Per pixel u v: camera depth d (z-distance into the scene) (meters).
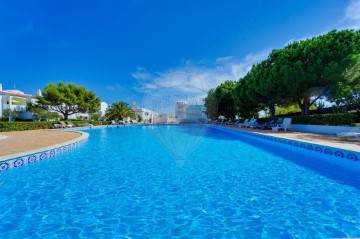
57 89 33.91
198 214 3.47
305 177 5.48
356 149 6.81
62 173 6.02
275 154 8.73
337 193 4.32
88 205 3.86
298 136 11.31
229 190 4.57
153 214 3.49
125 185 4.97
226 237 2.79
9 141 10.35
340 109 14.41
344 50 14.04
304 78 15.53
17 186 4.95
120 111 46.34
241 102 25.61
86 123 31.47
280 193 4.35
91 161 7.57
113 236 2.85
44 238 2.82
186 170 6.27
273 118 19.83
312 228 2.97
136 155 8.69
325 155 7.77
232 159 7.75
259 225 3.08
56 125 25.25
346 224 3.05
